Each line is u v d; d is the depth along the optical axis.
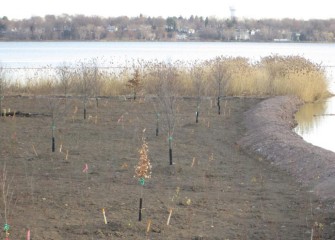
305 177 11.34
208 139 15.55
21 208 9.10
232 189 10.61
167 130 16.59
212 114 20.05
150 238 7.89
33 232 7.99
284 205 9.65
